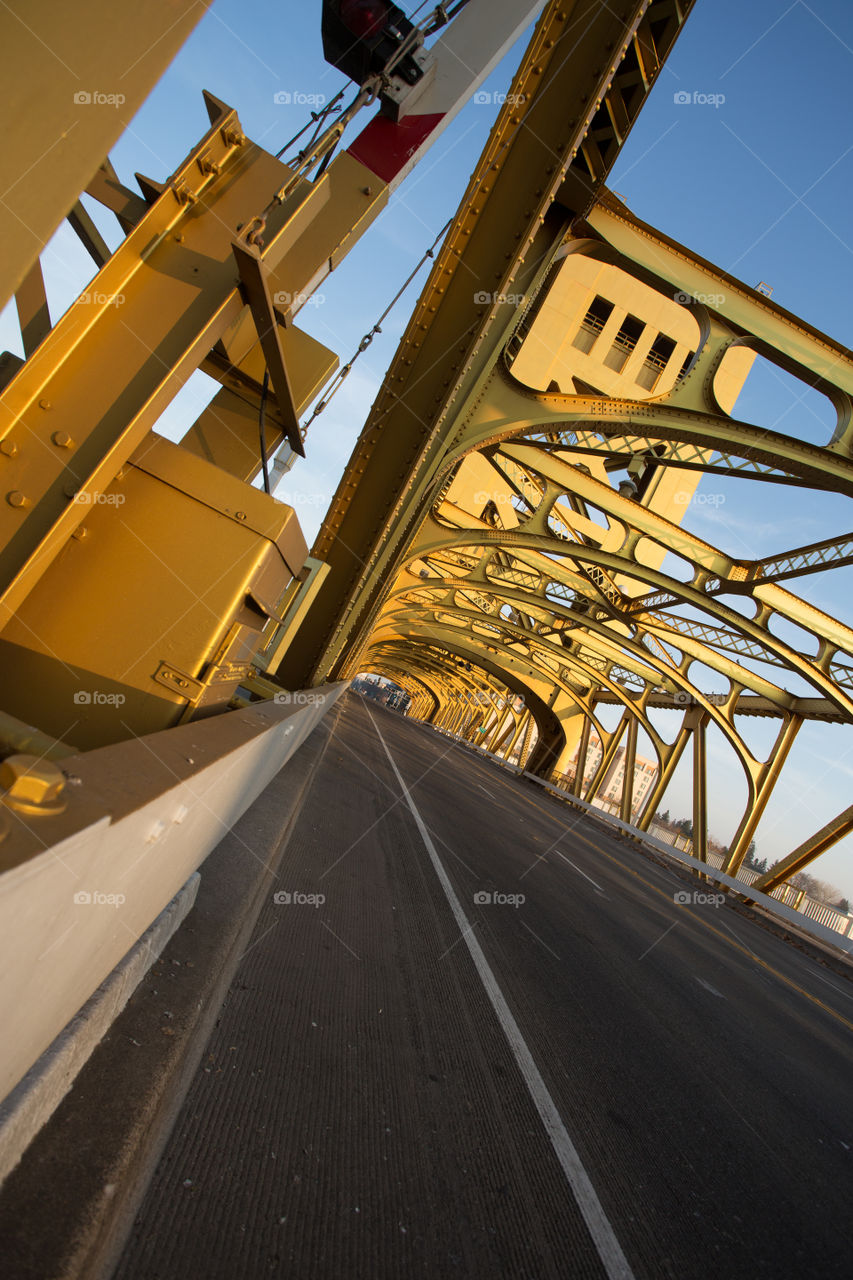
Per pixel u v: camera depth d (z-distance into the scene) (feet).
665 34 23.48
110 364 9.21
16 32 5.02
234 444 16.38
